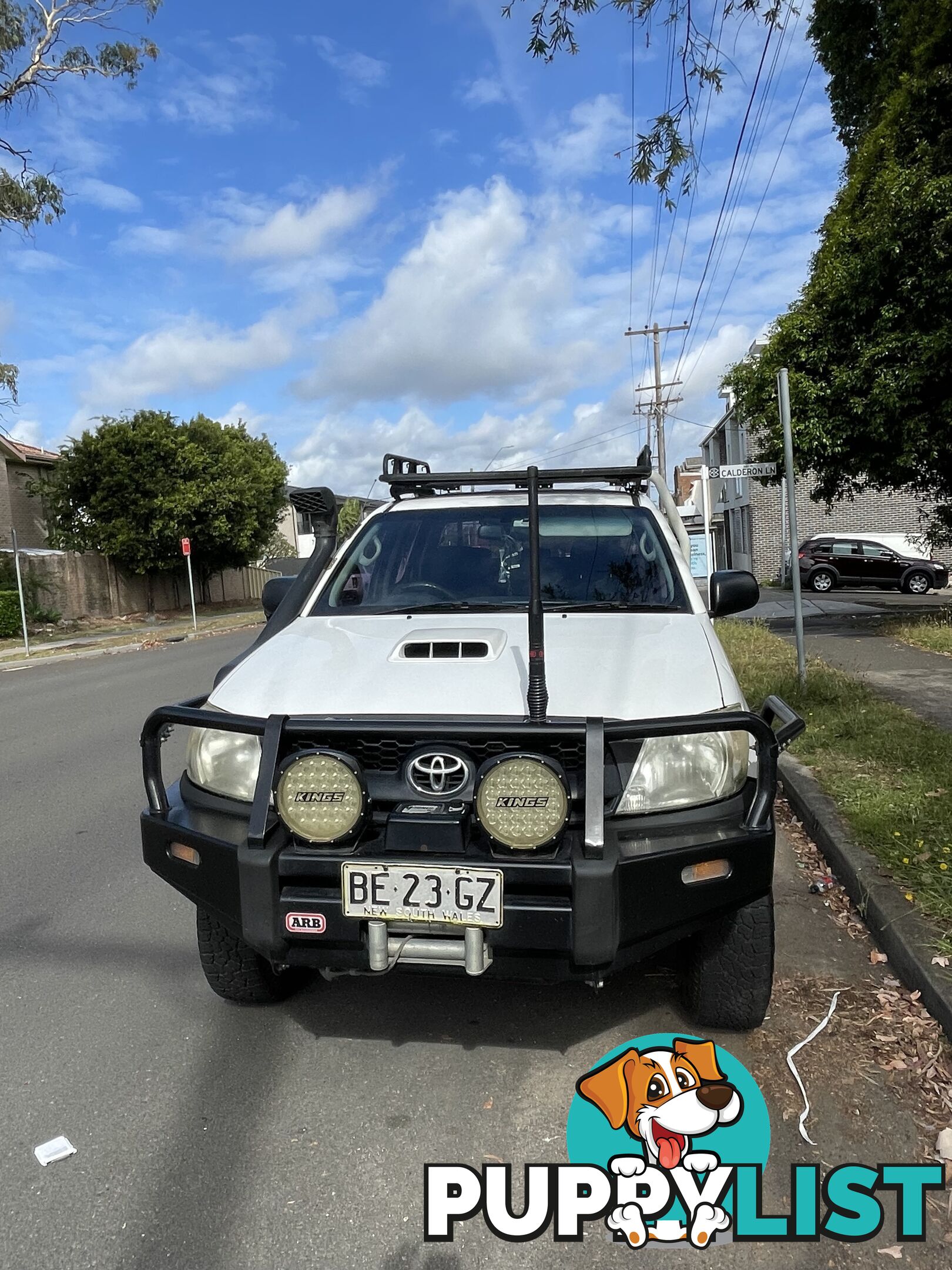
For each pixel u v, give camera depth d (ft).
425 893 8.14
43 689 43.68
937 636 37.78
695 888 8.43
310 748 8.95
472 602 12.37
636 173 16.19
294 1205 7.77
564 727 8.32
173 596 110.52
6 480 98.37
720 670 9.73
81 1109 9.17
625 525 13.44
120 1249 7.29
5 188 63.72
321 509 13.50
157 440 96.43
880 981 11.21
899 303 39.63
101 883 15.66
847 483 47.09
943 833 14.37
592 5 14.97
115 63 65.46
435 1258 7.18
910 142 41.19
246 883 8.52
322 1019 10.87
